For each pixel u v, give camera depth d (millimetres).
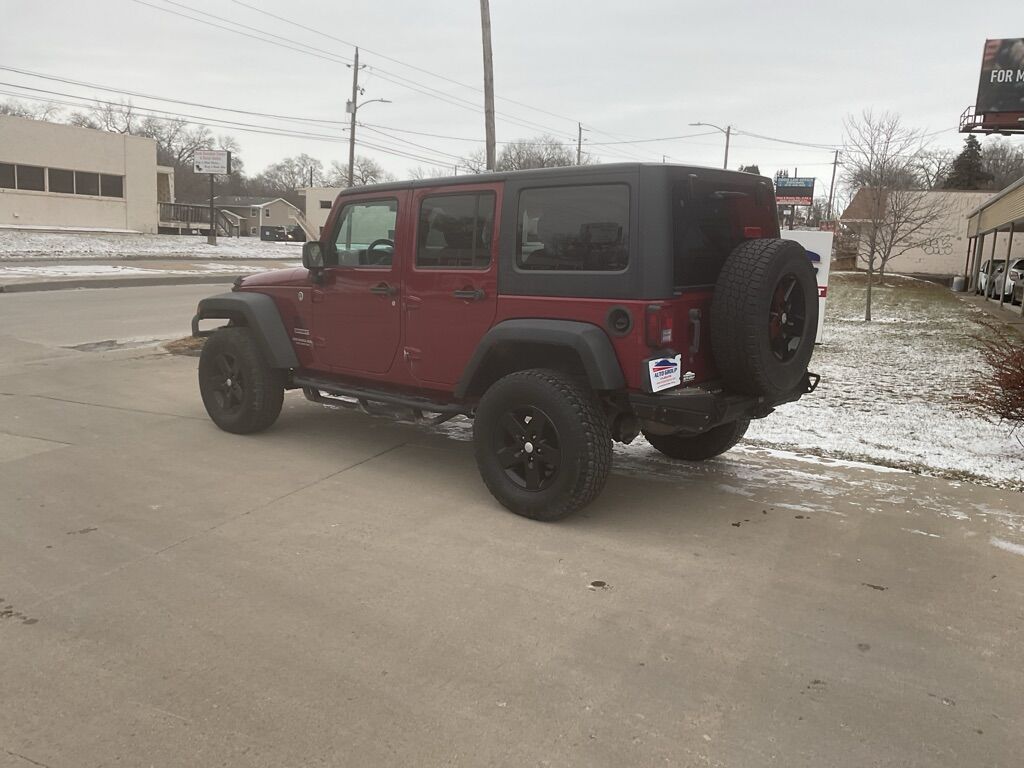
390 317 5168
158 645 2994
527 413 4395
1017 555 4016
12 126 30969
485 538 4156
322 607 3328
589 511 4605
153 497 4715
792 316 4434
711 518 4512
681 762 2373
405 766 2330
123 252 30531
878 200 21656
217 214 57188
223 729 2492
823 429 6516
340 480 5121
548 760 2369
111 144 35250
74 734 2457
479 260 4656
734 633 3172
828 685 2807
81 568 3680
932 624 3277
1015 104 26234
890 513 4617
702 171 4227
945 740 2502
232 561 3793
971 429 6488
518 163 60250
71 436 6098
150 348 10625
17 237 29656
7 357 9805
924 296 24969
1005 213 23484
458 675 2824
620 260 4055
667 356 4020
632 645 3064
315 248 5480
